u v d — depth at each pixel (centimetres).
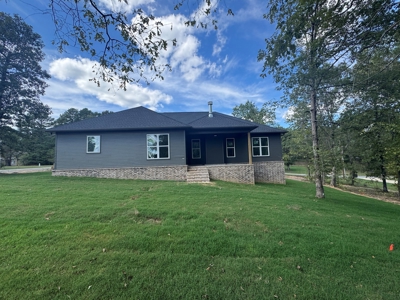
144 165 1179
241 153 1503
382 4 413
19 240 351
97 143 1170
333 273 295
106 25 333
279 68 747
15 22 1553
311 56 627
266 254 338
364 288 265
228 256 330
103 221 448
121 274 273
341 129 1370
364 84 736
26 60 1628
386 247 380
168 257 317
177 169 1173
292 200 720
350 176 1755
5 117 1565
